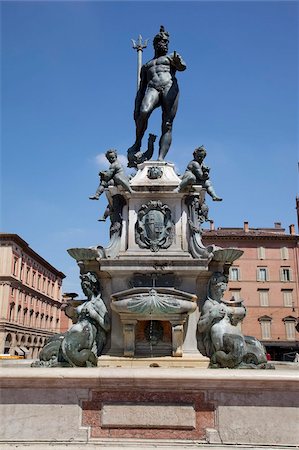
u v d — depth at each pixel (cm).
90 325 558
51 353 565
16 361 715
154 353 561
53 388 382
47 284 5575
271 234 4334
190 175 622
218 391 379
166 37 745
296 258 4303
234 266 4322
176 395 381
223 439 370
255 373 378
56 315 5956
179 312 545
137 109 747
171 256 600
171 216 624
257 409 375
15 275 4269
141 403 380
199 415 377
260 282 4275
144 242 613
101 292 594
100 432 376
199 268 580
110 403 380
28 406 379
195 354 554
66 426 376
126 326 559
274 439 368
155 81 723
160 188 629
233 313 576
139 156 741
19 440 373
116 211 639
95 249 583
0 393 381
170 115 722
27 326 4619
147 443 369
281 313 4225
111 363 545
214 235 4316
